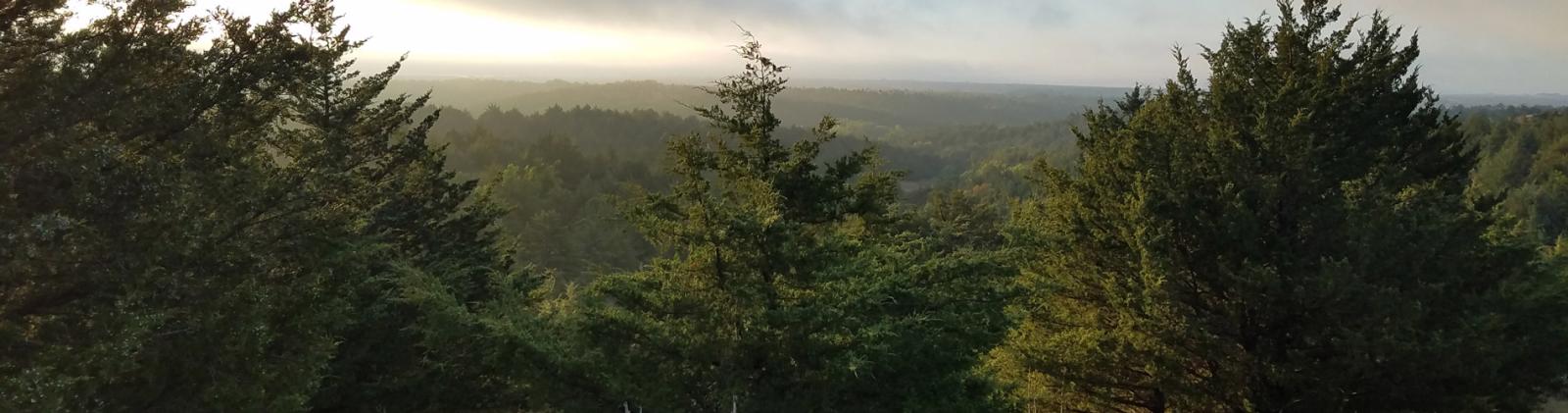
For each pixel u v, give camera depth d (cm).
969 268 872
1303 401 1044
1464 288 1059
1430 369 966
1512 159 8981
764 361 795
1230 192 1092
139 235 710
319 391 1202
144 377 753
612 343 812
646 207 877
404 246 1847
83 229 684
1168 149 1184
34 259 666
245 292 813
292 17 952
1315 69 1141
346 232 1131
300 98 1145
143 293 703
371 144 1742
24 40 715
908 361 789
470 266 1809
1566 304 1112
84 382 694
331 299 1028
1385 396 1025
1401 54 1168
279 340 926
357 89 1644
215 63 878
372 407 1260
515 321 824
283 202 938
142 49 775
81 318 712
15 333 680
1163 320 1114
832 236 852
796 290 780
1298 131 1054
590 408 802
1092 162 1330
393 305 1305
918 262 933
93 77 717
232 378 796
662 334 797
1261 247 1076
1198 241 1116
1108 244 1244
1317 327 1055
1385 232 996
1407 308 938
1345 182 1082
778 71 893
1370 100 1150
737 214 779
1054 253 1325
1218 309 1137
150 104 766
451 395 1296
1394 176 1078
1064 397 1335
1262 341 1105
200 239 760
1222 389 1140
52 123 684
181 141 809
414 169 1948
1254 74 1187
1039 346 1269
